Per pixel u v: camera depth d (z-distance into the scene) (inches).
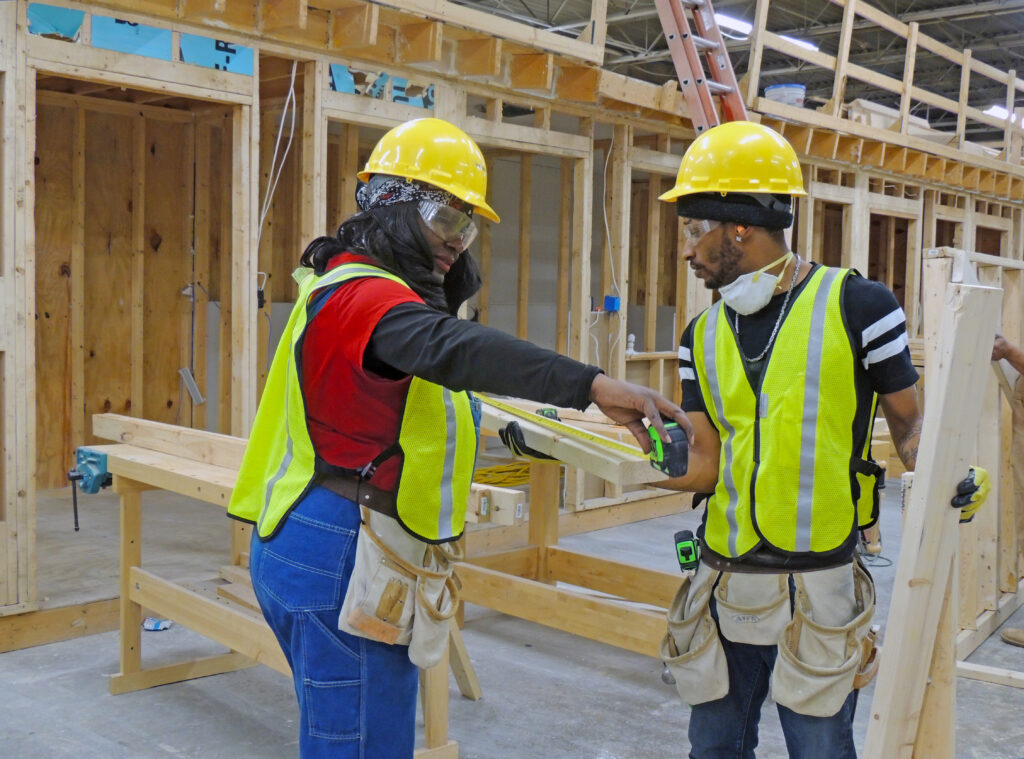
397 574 55.5
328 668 55.5
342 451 55.7
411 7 171.8
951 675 64.3
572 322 225.8
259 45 165.6
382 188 58.3
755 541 67.4
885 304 65.7
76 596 151.1
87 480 128.2
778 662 66.2
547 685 134.4
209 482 108.8
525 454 82.9
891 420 68.2
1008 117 371.6
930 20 424.8
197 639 148.3
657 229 262.1
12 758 108.4
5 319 138.4
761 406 67.7
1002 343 75.0
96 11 145.4
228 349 255.3
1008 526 167.2
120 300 245.4
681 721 122.8
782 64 499.5
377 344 51.3
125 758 109.4
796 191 67.5
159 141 248.8
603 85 211.3
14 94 137.5
